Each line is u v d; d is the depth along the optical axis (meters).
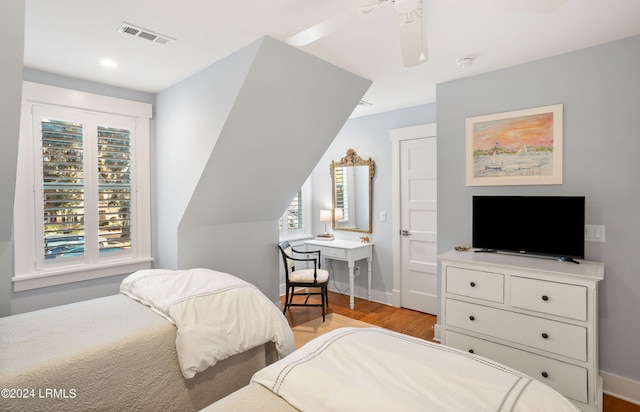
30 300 2.50
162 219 3.11
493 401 1.02
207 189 2.79
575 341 1.91
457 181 2.88
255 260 3.54
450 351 1.36
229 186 2.90
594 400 1.86
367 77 2.80
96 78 2.72
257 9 1.75
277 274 3.79
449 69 2.63
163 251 3.11
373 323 3.47
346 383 1.13
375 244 4.21
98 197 2.83
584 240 2.24
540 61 2.45
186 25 1.90
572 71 2.33
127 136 2.99
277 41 2.11
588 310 1.87
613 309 2.21
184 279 2.16
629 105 2.14
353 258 3.92
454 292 2.39
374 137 4.16
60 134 2.62
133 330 1.69
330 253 4.07
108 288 2.89
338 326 3.36
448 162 2.92
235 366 1.92
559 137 2.38
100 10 1.73
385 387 1.10
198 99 2.62
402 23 1.46
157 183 3.17
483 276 2.25
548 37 2.12
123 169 2.98
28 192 2.48
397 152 3.93
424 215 3.78
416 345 1.42
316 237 4.48
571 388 1.93
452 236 2.91
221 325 1.80
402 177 3.93
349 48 2.23
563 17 1.87
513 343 2.13
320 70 2.49
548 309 2.00
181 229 2.94
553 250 2.30
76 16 1.78
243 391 1.22
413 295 3.89
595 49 2.24
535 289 2.04
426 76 2.79
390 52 2.30
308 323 3.45
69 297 2.68
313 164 3.35
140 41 2.09
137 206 3.07
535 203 2.38
